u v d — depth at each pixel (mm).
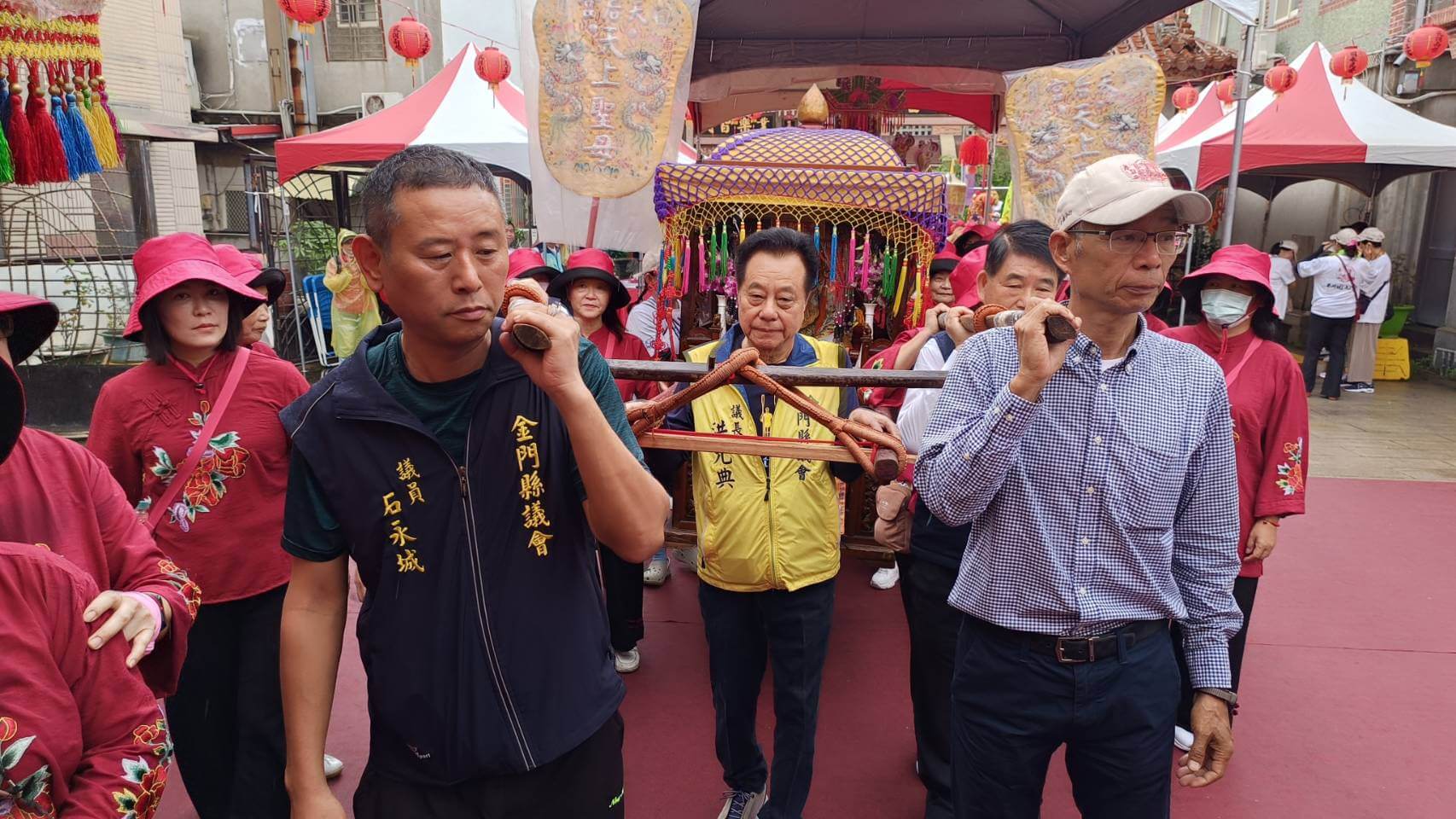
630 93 4383
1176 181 9258
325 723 1635
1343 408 9531
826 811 3002
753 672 2631
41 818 1254
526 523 1549
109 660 1384
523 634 1550
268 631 2598
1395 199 12555
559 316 1412
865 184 3445
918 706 2816
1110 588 1884
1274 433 3066
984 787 1997
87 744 1359
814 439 2576
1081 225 1801
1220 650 1938
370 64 14828
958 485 1862
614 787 1681
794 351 2748
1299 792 3145
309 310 10094
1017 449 1808
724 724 2656
